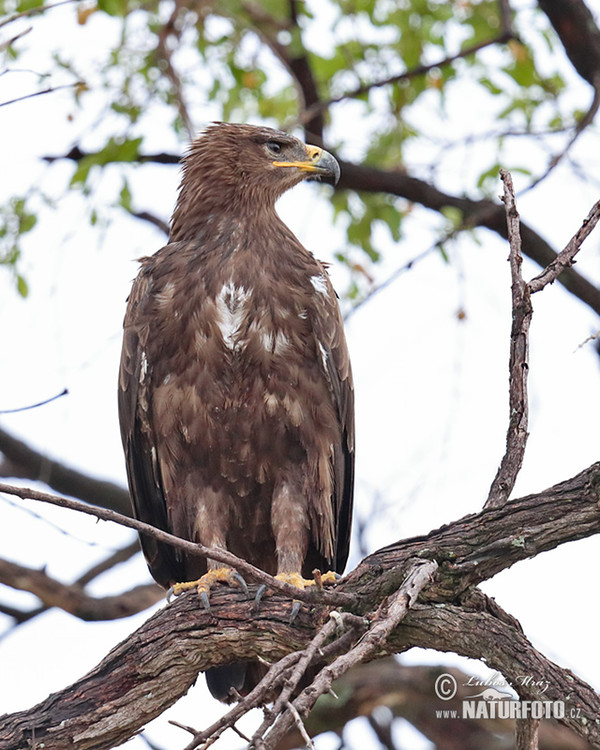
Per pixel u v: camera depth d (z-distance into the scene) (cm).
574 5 1455
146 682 903
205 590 940
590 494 820
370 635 709
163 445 1144
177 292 1116
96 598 1406
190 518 1153
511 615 851
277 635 905
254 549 1202
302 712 652
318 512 1145
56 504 713
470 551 841
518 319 886
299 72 1552
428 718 1487
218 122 1246
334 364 1138
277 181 1212
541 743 1388
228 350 1100
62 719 885
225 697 1114
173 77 1438
